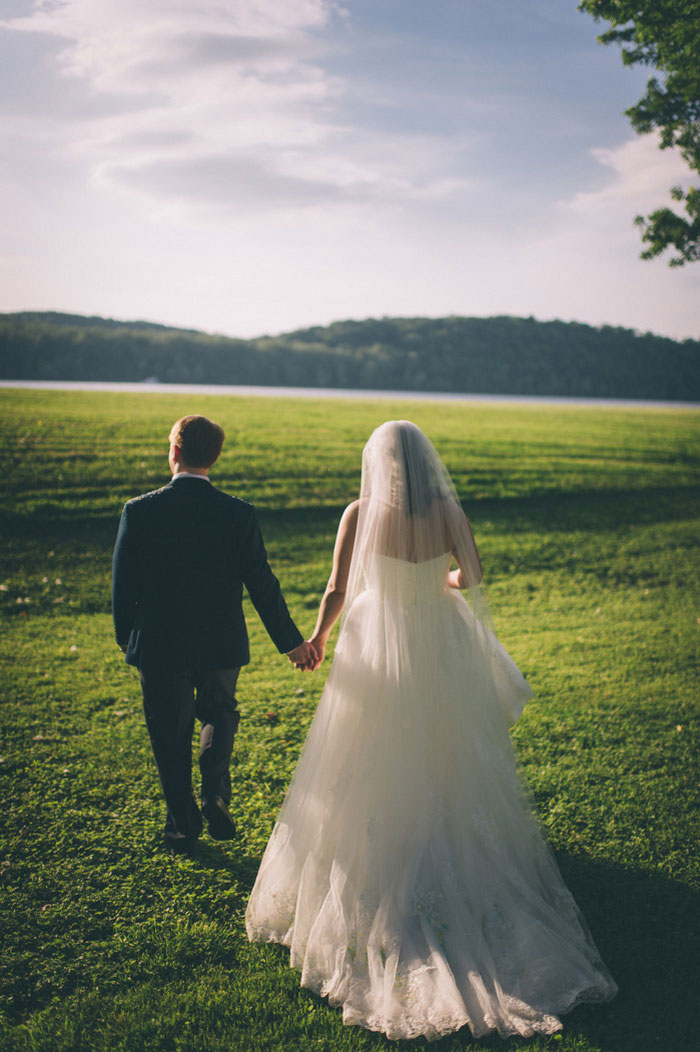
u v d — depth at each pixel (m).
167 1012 2.21
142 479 13.23
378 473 2.57
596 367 101.00
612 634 6.77
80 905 2.71
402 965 2.22
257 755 4.01
